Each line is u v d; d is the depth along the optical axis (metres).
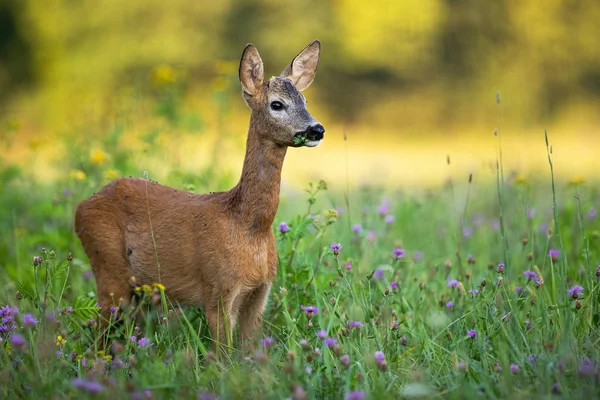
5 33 44.00
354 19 43.56
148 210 9.05
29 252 11.80
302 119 8.49
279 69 43.28
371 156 32.47
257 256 8.59
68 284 10.48
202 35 42.66
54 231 11.79
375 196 15.38
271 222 8.66
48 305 8.84
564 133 40.56
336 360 7.32
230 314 8.55
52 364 7.09
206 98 40.00
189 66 42.25
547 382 6.60
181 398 6.66
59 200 12.60
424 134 42.28
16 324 8.27
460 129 43.38
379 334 7.96
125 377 7.22
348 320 8.30
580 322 7.98
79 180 12.11
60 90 41.28
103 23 42.56
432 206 14.69
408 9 43.53
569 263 10.50
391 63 44.00
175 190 9.24
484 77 44.12
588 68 44.53
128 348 7.85
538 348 7.53
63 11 43.16
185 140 17.75
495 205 15.00
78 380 6.31
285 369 6.91
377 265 10.39
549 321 8.09
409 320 8.84
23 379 6.94
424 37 44.19
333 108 44.44
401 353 7.86
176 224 8.80
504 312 8.21
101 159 12.48
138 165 13.89
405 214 13.55
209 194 8.95
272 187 8.60
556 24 44.50
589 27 44.53
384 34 43.75
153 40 41.97
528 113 43.56
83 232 9.32
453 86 44.50
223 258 8.47
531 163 16.80
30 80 43.59
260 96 8.67
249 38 42.91
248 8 43.19
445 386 7.09
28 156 17.20
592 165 24.89
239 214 8.54
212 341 8.58
